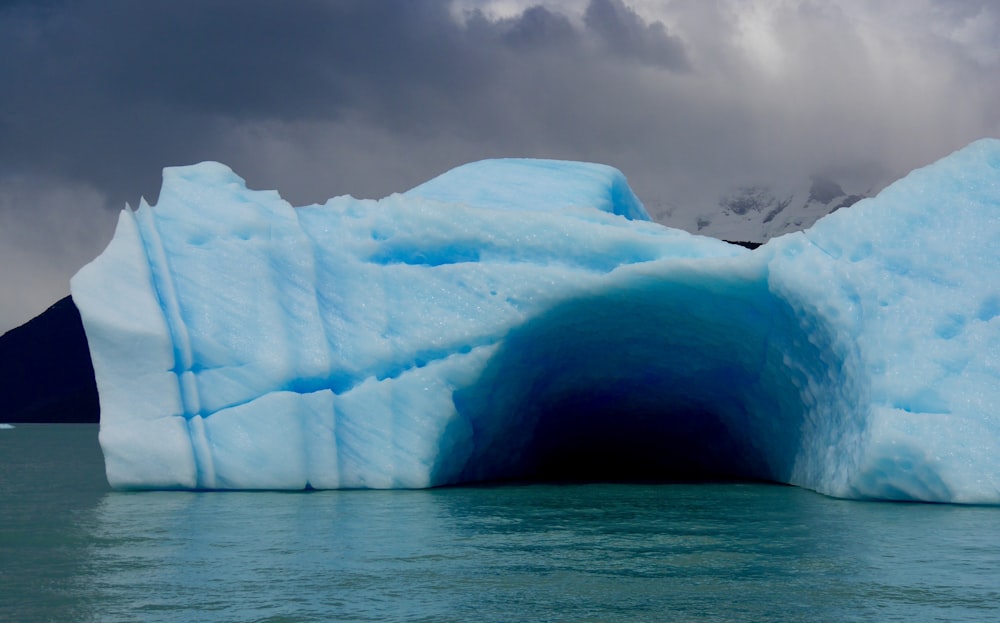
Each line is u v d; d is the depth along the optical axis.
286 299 14.37
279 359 13.73
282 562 7.73
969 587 6.81
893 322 12.58
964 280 12.84
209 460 13.38
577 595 6.53
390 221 15.33
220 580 7.01
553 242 14.95
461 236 15.07
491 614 6.01
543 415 18.69
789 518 10.62
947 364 12.25
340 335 14.38
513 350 15.03
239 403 13.71
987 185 13.64
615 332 16.17
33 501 12.34
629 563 7.73
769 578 7.11
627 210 19.86
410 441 13.86
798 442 15.51
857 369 12.82
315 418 13.70
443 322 14.40
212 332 13.90
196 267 14.34
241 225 14.57
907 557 8.02
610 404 19.58
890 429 11.91
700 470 20.72
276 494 13.01
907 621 5.86
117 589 6.71
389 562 7.74
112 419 13.48
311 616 5.95
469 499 12.69
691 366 17.16
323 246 15.16
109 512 11.03
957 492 11.70
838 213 13.65
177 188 15.17
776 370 15.43
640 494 13.80
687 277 14.30
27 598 6.44
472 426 15.32
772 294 14.00
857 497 12.53
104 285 13.65
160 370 13.45
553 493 13.91
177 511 11.07
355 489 13.68
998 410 11.93
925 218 13.45
